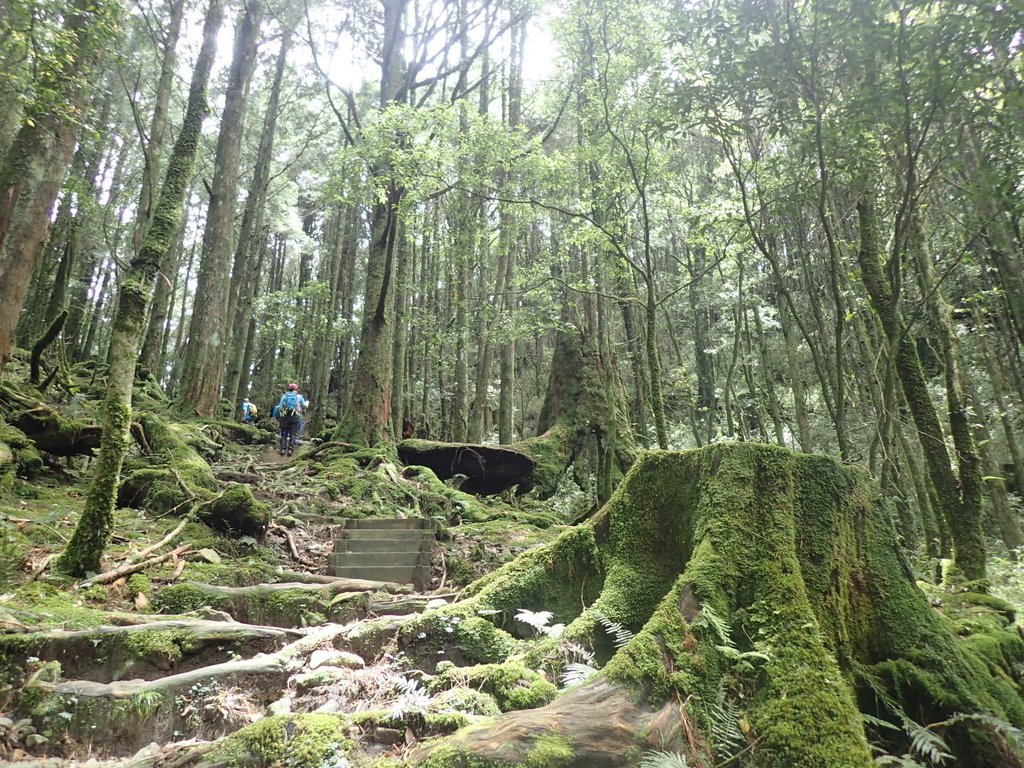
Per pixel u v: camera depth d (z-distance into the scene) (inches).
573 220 449.1
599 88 364.5
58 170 317.1
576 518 427.2
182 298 1300.4
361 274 1267.2
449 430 939.3
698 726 103.3
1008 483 441.7
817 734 98.7
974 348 437.4
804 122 221.6
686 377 593.6
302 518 319.9
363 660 139.6
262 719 113.3
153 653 141.2
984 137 208.5
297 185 1156.5
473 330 700.7
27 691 120.9
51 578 173.5
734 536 131.5
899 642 127.7
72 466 324.2
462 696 116.2
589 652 132.6
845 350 428.8
